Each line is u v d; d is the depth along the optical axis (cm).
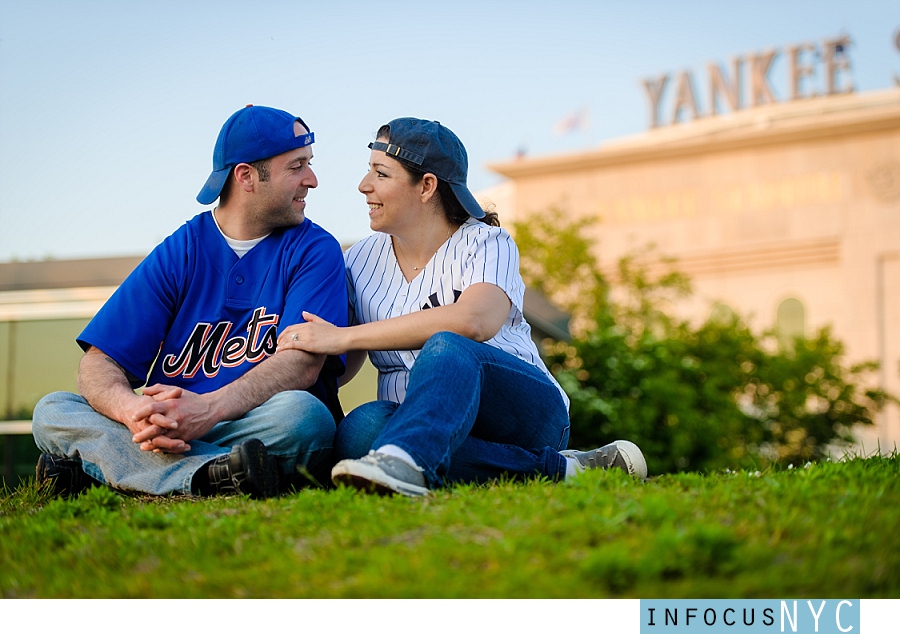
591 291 2044
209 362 375
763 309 3312
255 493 330
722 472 377
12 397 923
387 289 391
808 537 221
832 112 3488
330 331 357
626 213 3456
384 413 351
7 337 932
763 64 3650
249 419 350
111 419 351
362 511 257
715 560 202
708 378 1698
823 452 1942
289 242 389
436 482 297
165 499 334
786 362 1902
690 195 3400
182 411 337
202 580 213
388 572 206
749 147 3347
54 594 213
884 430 3078
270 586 208
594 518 231
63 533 258
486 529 234
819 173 3278
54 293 928
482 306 352
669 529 212
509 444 354
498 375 337
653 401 1398
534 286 2055
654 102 3825
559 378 1379
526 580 196
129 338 372
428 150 372
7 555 243
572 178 3519
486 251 371
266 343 373
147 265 382
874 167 3216
